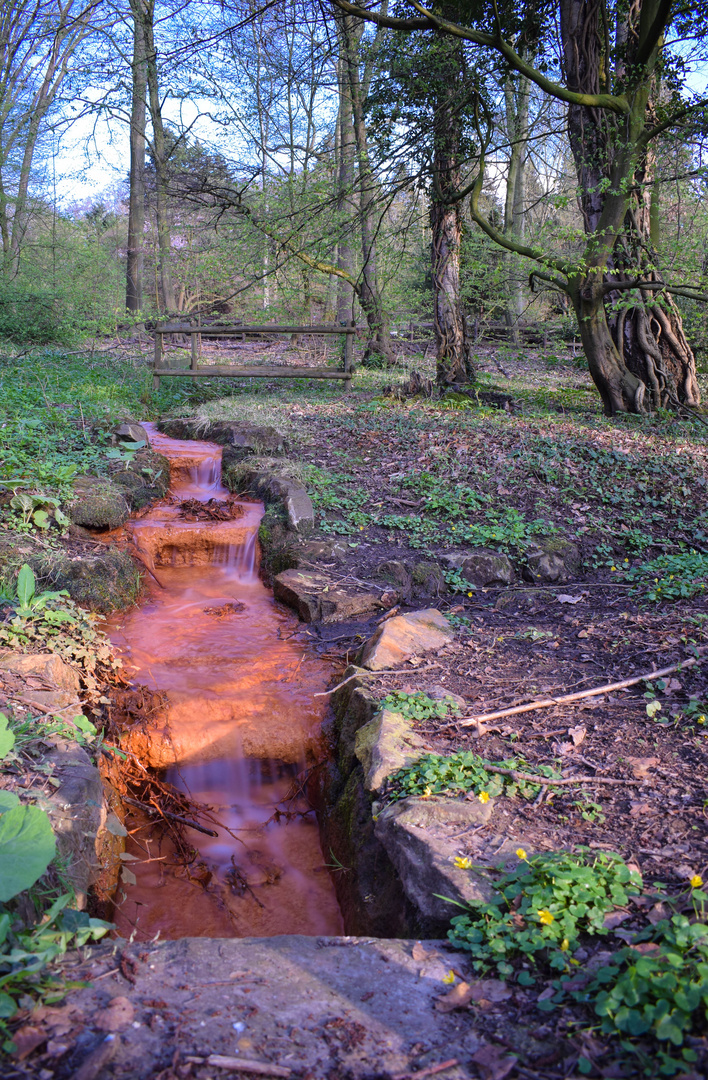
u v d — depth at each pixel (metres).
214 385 13.03
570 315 16.64
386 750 3.69
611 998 2.12
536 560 6.49
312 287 16.86
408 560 6.48
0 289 16.31
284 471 8.07
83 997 2.27
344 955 2.53
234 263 14.35
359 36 11.91
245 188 12.32
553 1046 2.09
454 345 13.29
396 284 16.66
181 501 7.89
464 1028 2.17
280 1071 1.99
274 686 5.03
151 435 9.96
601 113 10.62
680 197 11.04
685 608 5.48
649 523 7.29
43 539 6.12
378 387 13.34
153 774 4.55
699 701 4.06
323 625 5.85
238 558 7.04
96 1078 1.95
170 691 4.89
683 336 11.31
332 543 6.72
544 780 3.42
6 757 3.34
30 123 18.91
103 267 19.56
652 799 3.26
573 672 4.65
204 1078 1.96
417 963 2.46
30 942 2.36
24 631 4.79
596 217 11.11
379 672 4.71
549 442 8.88
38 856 2.36
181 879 3.99
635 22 10.39
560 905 2.53
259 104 14.97
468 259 16.47
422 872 2.87
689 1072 1.92
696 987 2.04
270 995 2.31
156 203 18.73
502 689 4.45
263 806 4.60
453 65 10.66
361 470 8.50
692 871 2.73
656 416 10.77
